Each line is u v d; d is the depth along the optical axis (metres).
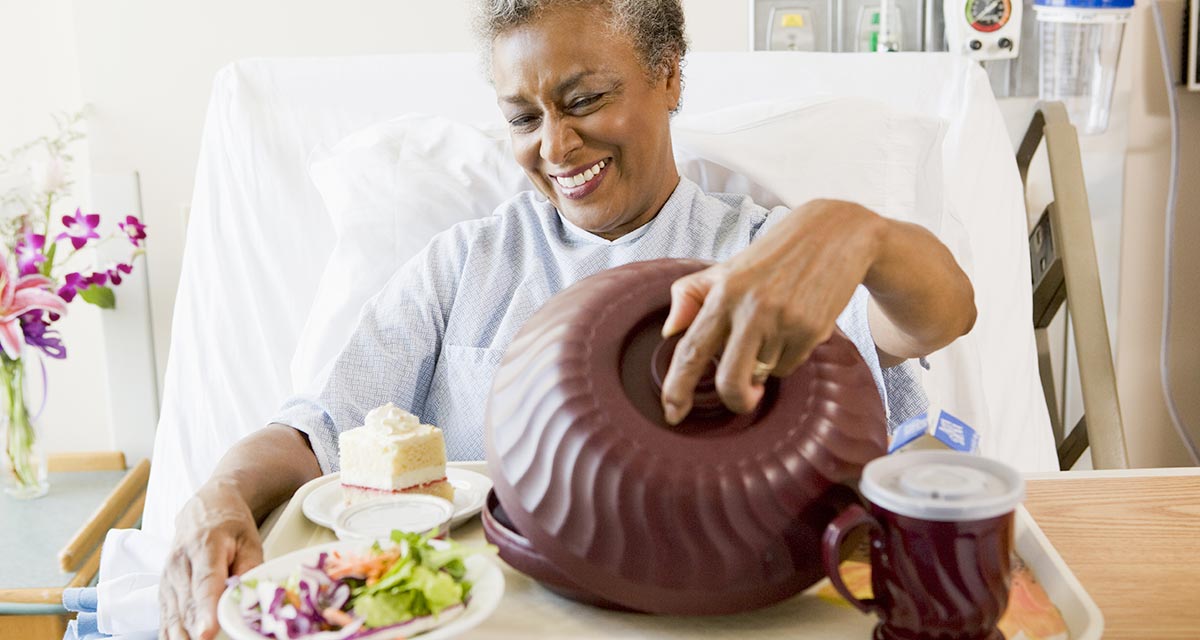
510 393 0.65
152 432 2.05
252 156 1.68
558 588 0.66
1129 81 1.86
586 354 0.64
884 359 1.05
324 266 1.65
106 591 1.01
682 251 1.23
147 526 1.57
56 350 1.84
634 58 1.14
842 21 1.82
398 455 0.86
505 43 1.13
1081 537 0.77
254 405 1.61
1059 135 1.70
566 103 1.14
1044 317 1.78
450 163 1.55
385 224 1.52
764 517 0.60
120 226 1.83
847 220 0.67
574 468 0.61
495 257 1.27
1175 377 1.97
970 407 1.43
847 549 0.67
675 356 0.61
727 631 0.64
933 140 1.51
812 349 0.63
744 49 1.88
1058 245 1.69
